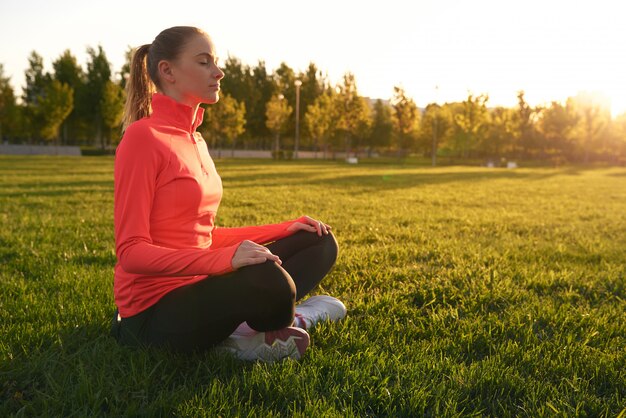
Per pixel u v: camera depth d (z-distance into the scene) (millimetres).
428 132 59531
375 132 67938
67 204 8906
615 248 5750
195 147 2084
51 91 49062
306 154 61531
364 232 6359
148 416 1833
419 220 7785
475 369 2264
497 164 48375
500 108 59094
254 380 2055
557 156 57625
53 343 2416
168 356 2168
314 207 9195
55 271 3977
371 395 1990
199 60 1985
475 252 5164
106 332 2611
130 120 2199
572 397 2072
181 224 2020
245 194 11633
